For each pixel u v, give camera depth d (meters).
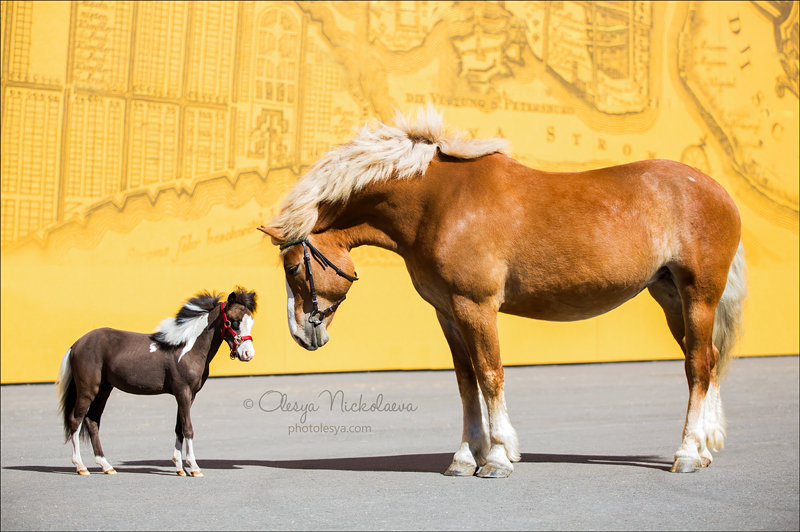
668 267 6.53
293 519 4.95
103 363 6.31
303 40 14.82
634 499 5.46
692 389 6.52
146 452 7.72
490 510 5.16
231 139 14.34
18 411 10.52
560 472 6.39
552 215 6.16
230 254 14.28
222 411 10.59
